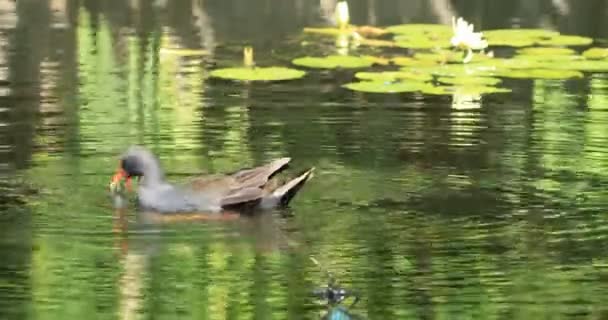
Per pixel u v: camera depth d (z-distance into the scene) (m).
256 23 24.86
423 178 14.00
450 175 14.12
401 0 28.00
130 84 18.97
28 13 25.33
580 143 15.59
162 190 13.11
